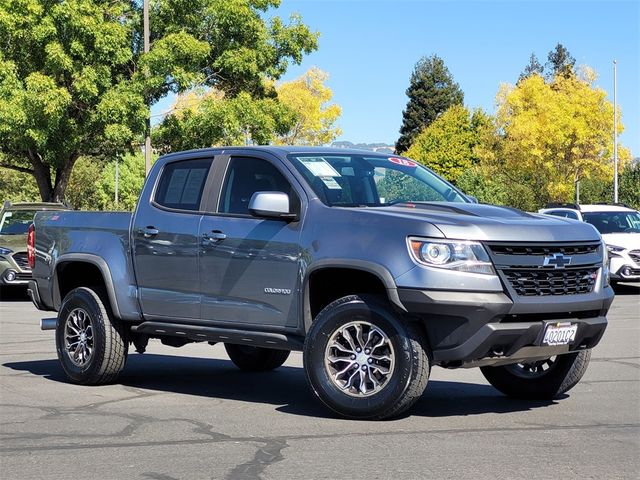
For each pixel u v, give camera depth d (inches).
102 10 1212.5
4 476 207.0
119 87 1212.5
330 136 2657.5
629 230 829.2
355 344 266.4
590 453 224.1
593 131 2361.0
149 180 331.3
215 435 248.5
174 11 1277.1
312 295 279.1
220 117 1274.6
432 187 308.7
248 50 1299.2
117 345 336.5
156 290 319.6
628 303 709.3
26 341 488.4
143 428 259.1
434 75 4507.9
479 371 370.0
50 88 1155.3
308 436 245.9
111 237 337.7
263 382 350.9
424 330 261.3
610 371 365.4
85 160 2775.6
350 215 272.5
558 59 4707.2
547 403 296.5
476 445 233.1
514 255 258.7
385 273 257.3
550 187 2420.0
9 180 2583.7
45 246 363.3
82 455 226.2
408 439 240.5
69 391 327.9
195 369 387.2
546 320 261.4
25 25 1178.0
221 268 299.0
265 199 279.6
